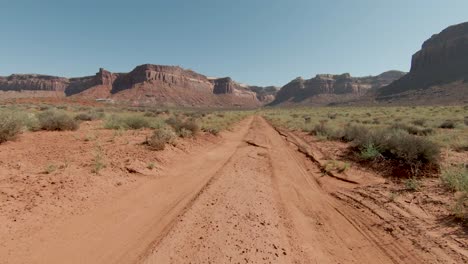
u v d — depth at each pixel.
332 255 4.23
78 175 6.59
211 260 3.78
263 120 40.84
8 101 55.38
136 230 4.63
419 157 8.37
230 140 16.59
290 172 9.31
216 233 4.54
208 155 11.39
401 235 4.76
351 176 8.48
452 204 5.68
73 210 5.08
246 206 5.86
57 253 3.79
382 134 11.11
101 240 4.23
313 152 12.53
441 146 11.76
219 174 8.29
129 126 16.56
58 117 14.30
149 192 6.54
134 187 6.73
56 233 4.28
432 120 26.22
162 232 4.57
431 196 6.25
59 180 6.14
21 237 4.02
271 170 9.45
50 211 4.87
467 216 5.05
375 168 9.02
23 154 8.03
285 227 5.07
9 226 4.21
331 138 15.88
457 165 8.23
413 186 6.89
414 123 23.52
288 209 6.00
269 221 5.23
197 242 4.23
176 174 8.26
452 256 4.05
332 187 7.67
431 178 7.52
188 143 12.72
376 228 5.11
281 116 46.59
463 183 6.26
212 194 6.44
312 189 7.55
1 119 10.01
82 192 5.83
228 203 5.94
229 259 3.84
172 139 11.64
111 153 9.01
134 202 5.86
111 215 5.13
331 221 5.48
